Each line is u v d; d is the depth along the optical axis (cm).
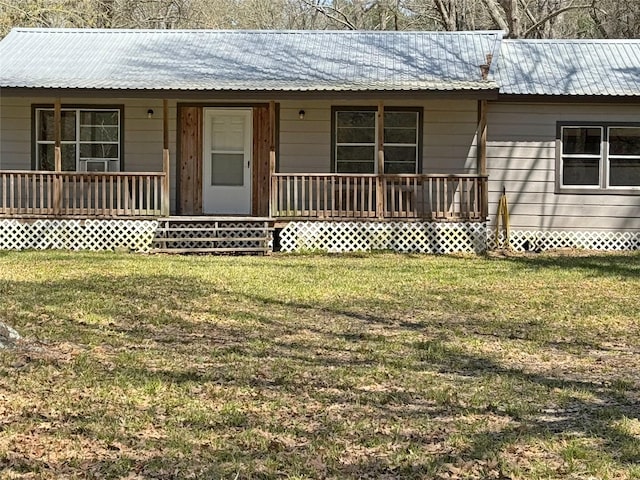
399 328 870
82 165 1659
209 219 1547
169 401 580
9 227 1572
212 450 482
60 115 1583
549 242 1641
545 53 1773
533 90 1598
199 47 1783
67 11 2723
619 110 1622
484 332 852
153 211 1558
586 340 817
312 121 1650
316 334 833
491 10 2692
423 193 1562
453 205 1573
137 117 1656
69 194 1605
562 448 488
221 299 1023
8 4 2609
